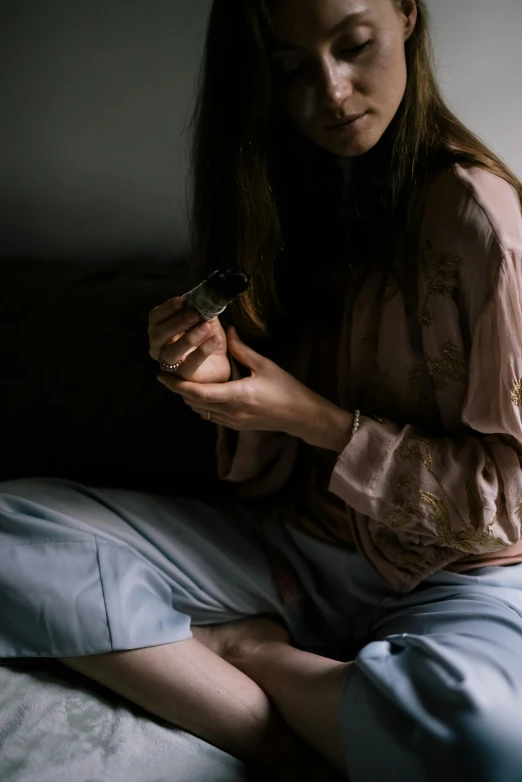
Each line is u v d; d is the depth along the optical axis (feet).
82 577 2.92
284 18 2.42
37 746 2.69
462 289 2.63
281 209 3.11
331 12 2.35
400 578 3.01
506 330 2.52
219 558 3.26
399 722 2.35
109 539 3.05
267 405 2.74
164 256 4.10
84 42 3.84
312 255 3.15
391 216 2.86
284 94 2.64
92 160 4.04
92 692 2.95
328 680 2.73
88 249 4.18
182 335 2.50
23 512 3.09
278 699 2.89
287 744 2.84
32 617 2.88
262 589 3.26
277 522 3.47
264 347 3.32
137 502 3.32
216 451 3.64
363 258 2.97
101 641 2.83
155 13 3.75
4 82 3.95
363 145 2.63
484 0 3.60
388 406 2.98
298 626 3.28
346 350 3.02
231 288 2.27
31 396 3.87
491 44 3.69
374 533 3.03
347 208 3.01
